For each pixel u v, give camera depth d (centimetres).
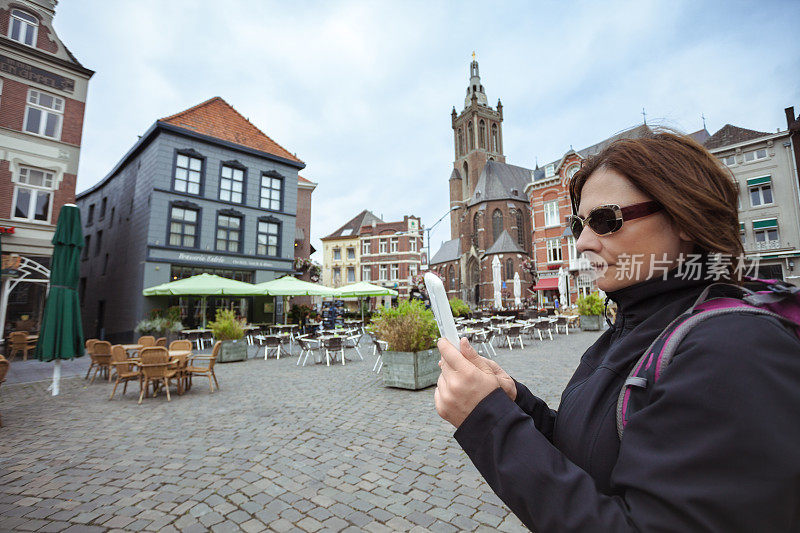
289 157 2327
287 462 402
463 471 372
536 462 57
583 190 84
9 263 1281
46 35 1434
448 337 72
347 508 310
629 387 65
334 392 731
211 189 1973
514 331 1233
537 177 3772
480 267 4662
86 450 449
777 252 2272
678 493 44
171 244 1830
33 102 1385
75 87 1481
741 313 56
